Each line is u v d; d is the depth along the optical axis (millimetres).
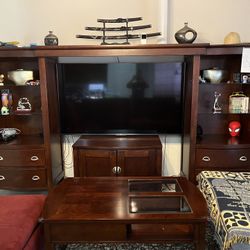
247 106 2604
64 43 2770
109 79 2729
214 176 1920
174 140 2928
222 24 2688
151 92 2744
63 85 2748
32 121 2879
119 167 2516
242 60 2312
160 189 1782
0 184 2574
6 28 2746
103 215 1399
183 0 2658
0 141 2607
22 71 2566
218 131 2879
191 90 2416
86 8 2709
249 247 1311
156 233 1483
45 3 2703
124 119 2816
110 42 2777
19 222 1396
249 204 1526
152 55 2330
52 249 1417
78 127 2848
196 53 2293
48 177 2555
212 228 1938
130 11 2699
